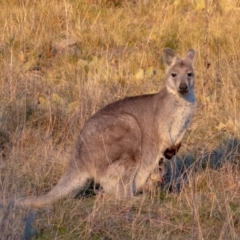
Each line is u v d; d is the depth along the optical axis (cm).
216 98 1883
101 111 1484
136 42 2238
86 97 1780
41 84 1930
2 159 1503
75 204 1370
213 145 1667
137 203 1387
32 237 1253
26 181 1446
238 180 1470
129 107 1488
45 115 1734
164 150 1493
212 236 1265
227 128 1734
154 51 2167
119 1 2503
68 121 1700
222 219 1316
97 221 1291
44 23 2302
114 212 1339
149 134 1477
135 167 1451
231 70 1936
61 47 2192
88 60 2139
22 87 1864
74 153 1445
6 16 2317
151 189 1443
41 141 1606
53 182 1488
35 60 2108
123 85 1967
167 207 1364
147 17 2388
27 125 1703
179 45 2189
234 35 2206
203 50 2116
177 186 1477
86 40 2239
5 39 2180
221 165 1527
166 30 2264
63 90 1912
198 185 1459
